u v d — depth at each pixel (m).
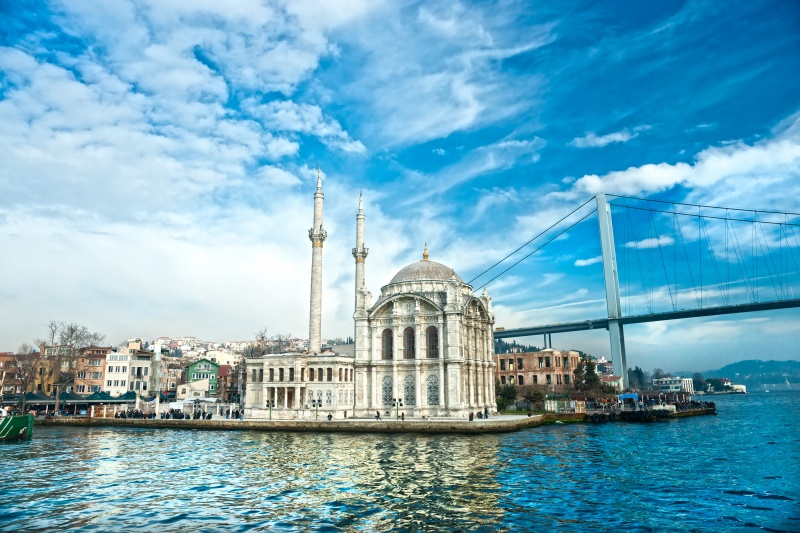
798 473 55.09
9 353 159.25
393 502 42.50
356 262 142.00
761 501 43.16
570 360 196.38
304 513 39.47
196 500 43.72
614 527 36.16
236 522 37.31
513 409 152.25
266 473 55.69
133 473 56.31
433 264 133.12
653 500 43.25
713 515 39.12
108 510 40.66
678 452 70.56
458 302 119.19
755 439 87.00
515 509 40.34
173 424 111.81
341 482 50.41
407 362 120.25
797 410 185.75
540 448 74.69
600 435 93.56
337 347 146.25
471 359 125.19
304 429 104.06
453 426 97.44
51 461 65.00
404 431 99.44
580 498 43.75
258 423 107.12
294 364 119.25
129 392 144.75
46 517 38.72
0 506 41.88
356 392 122.50
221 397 176.50
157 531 35.34
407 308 123.25
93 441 87.94
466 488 47.41
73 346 140.62
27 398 131.75
